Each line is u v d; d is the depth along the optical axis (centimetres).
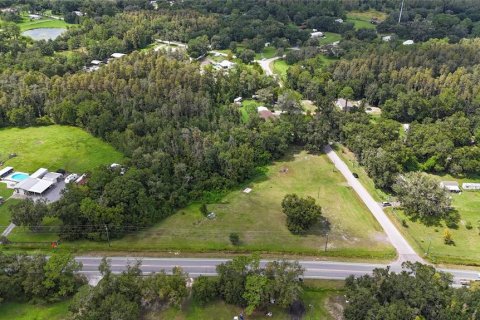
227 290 10588
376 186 16100
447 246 13075
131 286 10362
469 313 9544
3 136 18962
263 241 13062
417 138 18212
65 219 12875
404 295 9944
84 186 13875
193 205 14738
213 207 14675
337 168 17412
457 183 16525
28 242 12675
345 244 13038
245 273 10925
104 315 9469
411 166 17350
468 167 16725
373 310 9538
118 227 12875
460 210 14975
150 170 14662
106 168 14712
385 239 13312
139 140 16950
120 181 13550
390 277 10369
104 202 13012
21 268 10862
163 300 10788
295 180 16500
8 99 19988
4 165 16650
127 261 12019
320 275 11794
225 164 15888
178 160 15762
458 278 11788
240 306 10706
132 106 19112
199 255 12462
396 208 14850
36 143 18400
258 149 17438
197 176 15438
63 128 19862
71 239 12794
